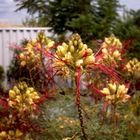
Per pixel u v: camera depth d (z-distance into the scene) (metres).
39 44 1.22
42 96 1.10
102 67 0.91
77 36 0.89
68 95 1.31
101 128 1.13
